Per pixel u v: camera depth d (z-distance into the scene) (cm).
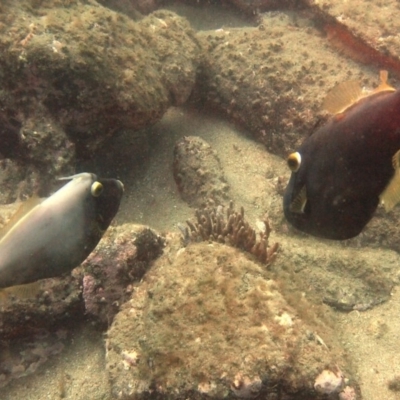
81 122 139
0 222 120
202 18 238
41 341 120
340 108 63
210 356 92
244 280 101
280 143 162
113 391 101
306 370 90
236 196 152
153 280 113
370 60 162
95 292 119
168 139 172
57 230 79
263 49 169
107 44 137
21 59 127
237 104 169
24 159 145
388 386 108
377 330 119
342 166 64
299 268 127
